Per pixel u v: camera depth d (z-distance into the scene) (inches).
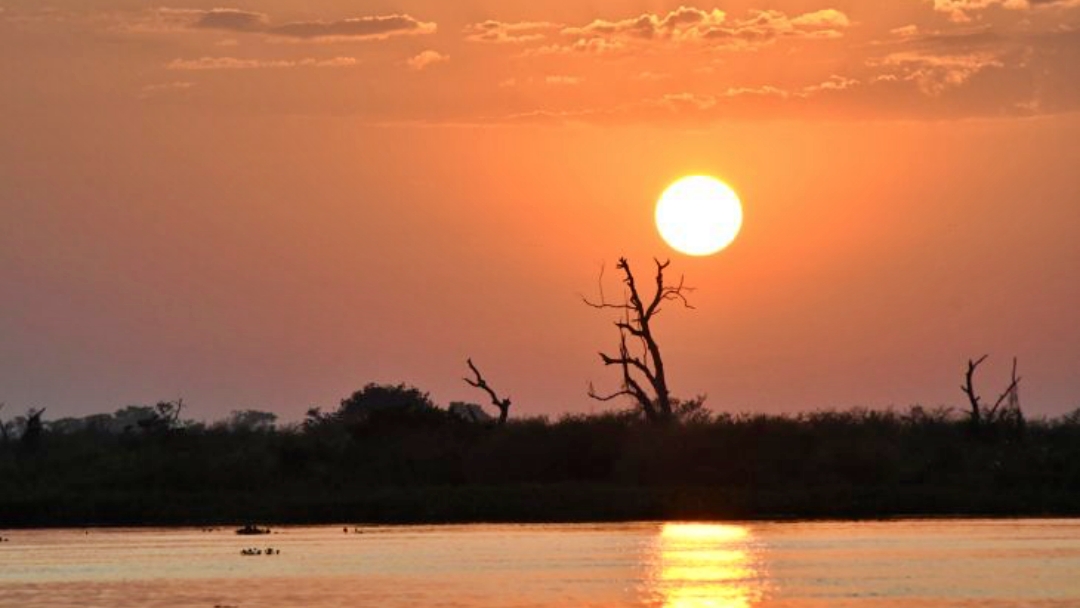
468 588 3531.0
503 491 5669.3
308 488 5900.6
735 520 5334.6
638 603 3361.2
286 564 3966.5
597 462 6136.8
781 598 3417.8
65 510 5457.7
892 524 5108.3
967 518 5339.6
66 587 3555.6
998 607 3297.2
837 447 6063.0
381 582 3627.0
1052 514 5442.9
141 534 4972.9
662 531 4874.5
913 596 3435.0
